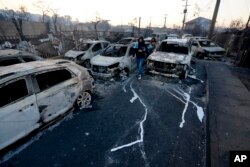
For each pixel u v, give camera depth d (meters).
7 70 3.50
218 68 9.95
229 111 4.80
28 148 3.38
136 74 8.45
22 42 11.66
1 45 10.67
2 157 3.14
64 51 12.80
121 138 3.71
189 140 3.69
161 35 21.39
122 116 4.61
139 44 7.23
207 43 14.13
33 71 3.54
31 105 3.36
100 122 4.31
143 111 4.90
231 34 17.31
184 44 8.27
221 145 3.39
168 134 3.88
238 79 7.81
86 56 9.29
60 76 4.14
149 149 3.39
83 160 3.10
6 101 3.05
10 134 3.10
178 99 5.76
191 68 9.80
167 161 3.10
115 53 8.00
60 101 4.01
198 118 4.60
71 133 3.86
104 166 2.97
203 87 6.93
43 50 12.01
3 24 15.26
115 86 6.84
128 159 3.13
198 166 3.01
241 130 3.93
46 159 3.12
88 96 5.11
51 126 4.09
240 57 11.73
